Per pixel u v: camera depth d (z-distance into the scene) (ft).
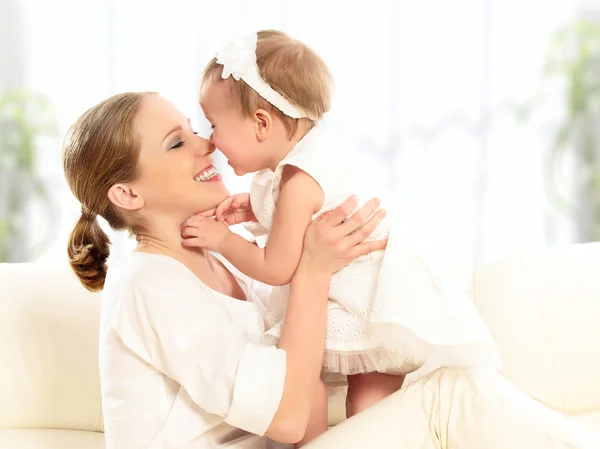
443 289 4.38
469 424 4.16
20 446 5.65
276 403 4.04
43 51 10.82
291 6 10.94
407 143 11.18
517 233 11.28
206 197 4.55
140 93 4.57
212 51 10.89
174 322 4.10
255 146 4.54
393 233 4.49
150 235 4.59
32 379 6.01
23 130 10.78
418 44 11.07
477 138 11.18
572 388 5.88
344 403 6.11
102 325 4.41
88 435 5.95
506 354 6.00
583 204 11.16
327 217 4.36
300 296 4.31
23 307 6.12
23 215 10.87
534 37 11.10
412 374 4.97
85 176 4.47
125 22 10.83
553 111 11.14
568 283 6.10
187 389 4.11
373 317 4.31
